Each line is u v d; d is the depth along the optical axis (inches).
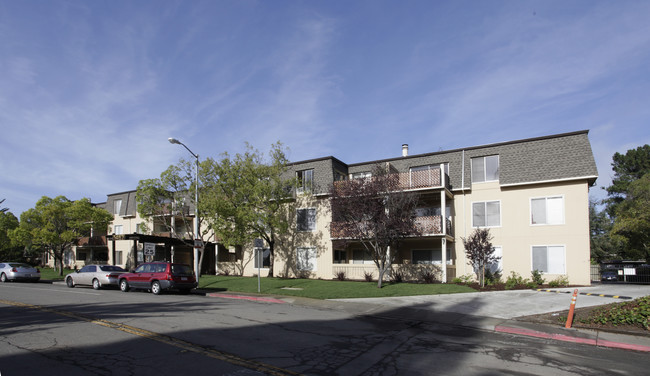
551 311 558.9
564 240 865.5
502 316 537.0
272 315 518.3
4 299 673.6
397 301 664.4
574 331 446.3
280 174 1044.5
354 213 790.5
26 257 2003.0
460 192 992.9
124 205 1649.9
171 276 800.9
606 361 329.1
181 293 857.5
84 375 263.9
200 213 1011.3
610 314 482.0
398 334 426.6
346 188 813.2
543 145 903.7
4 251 1873.8
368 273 1000.2
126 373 268.8
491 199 952.9
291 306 633.6
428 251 1026.7
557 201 882.8
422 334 431.2
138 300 674.8
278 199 1026.7
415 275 958.4
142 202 1101.1
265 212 1013.2
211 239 1322.6
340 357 320.8
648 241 1258.0
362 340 389.1
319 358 315.6
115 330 401.1
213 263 1382.9
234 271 1262.3
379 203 788.6
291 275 1125.1
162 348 332.8
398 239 815.1
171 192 1132.5
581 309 561.3
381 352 342.0
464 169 985.5
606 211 1934.1
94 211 1434.5
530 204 908.6
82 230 1439.5
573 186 868.0
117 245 1644.9
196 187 987.9
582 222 851.4
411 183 960.3
